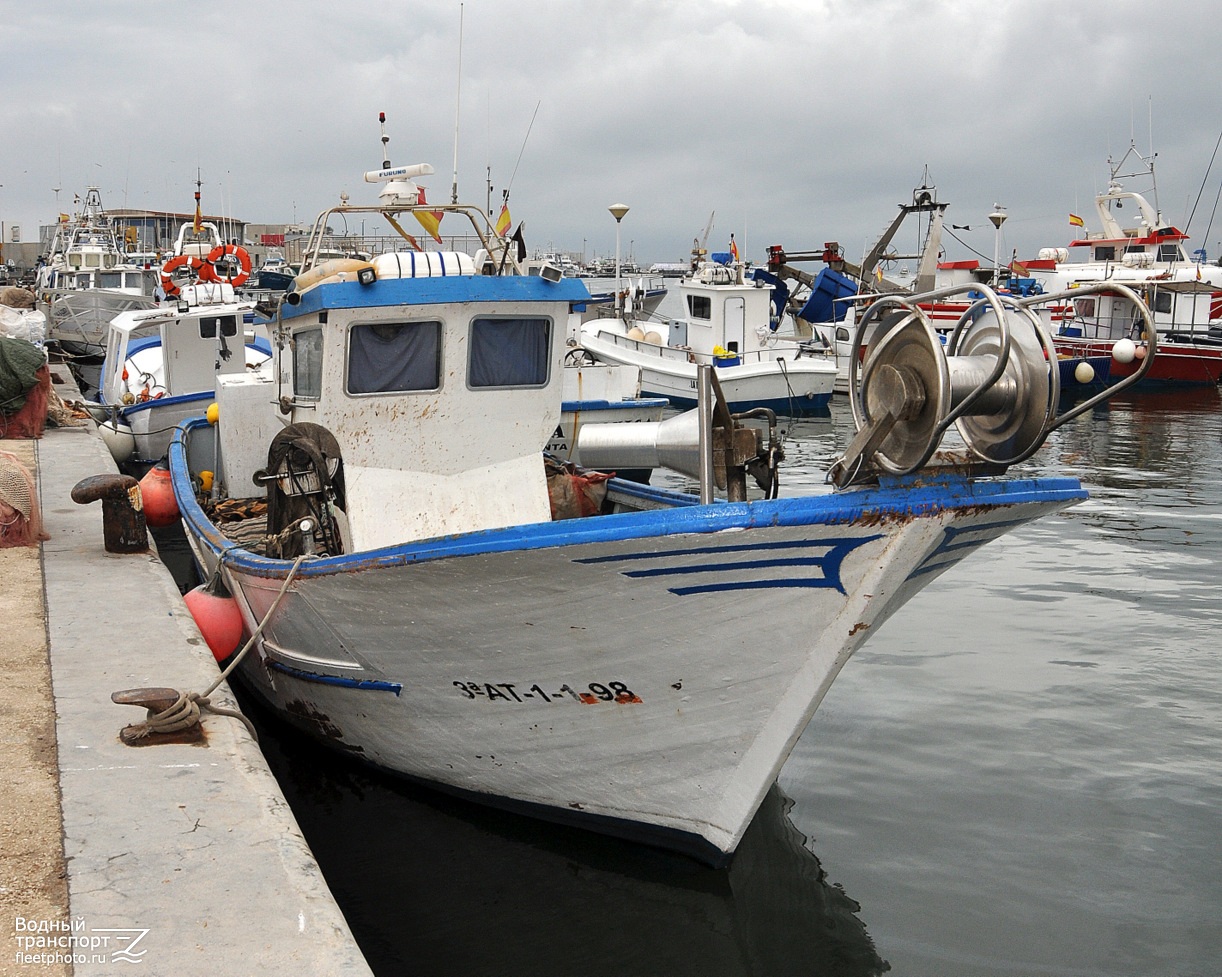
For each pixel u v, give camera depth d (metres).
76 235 31.88
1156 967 4.26
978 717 6.69
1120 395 26.36
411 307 5.74
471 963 4.30
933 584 9.71
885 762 6.08
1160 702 6.89
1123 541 11.38
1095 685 7.19
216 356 14.16
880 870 4.99
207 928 3.12
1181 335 26.95
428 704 5.24
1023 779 5.87
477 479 6.11
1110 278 28.17
